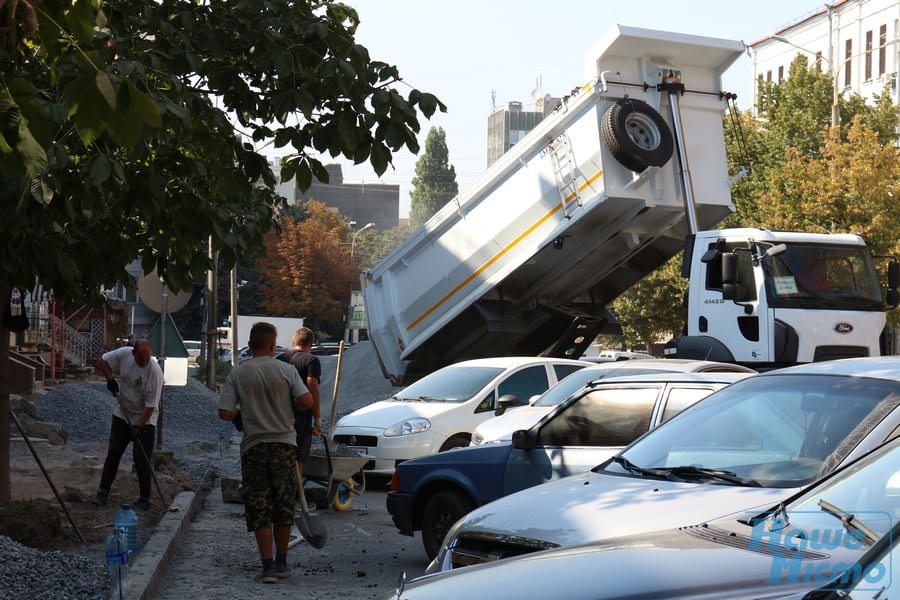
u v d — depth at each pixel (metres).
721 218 18.75
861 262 17.02
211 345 32.81
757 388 6.77
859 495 3.90
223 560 10.19
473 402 15.73
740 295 16.44
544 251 18.55
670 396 8.33
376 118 7.77
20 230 7.46
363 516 13.38
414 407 15.71
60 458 17.62
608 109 17.53
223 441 22.98
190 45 8.39
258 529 9.23
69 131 6.54
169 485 14.43
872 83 62.50
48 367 35.16
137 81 6.56
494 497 8.89
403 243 20.28
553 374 16.41
